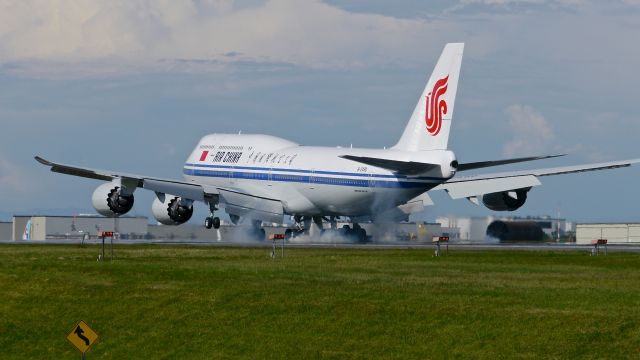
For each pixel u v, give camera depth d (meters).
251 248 125.88
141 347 69.56
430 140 136.00
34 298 80.38
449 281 84.00
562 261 104.88
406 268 95.44
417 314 70.19
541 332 65.62
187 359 67.00
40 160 137.38
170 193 143.25
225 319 72.38
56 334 72.81
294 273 89.75
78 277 86.94
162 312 75.00
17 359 69.62
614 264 101.81
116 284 83.44
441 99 135.12
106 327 73.38
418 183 136.88
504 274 90.31
